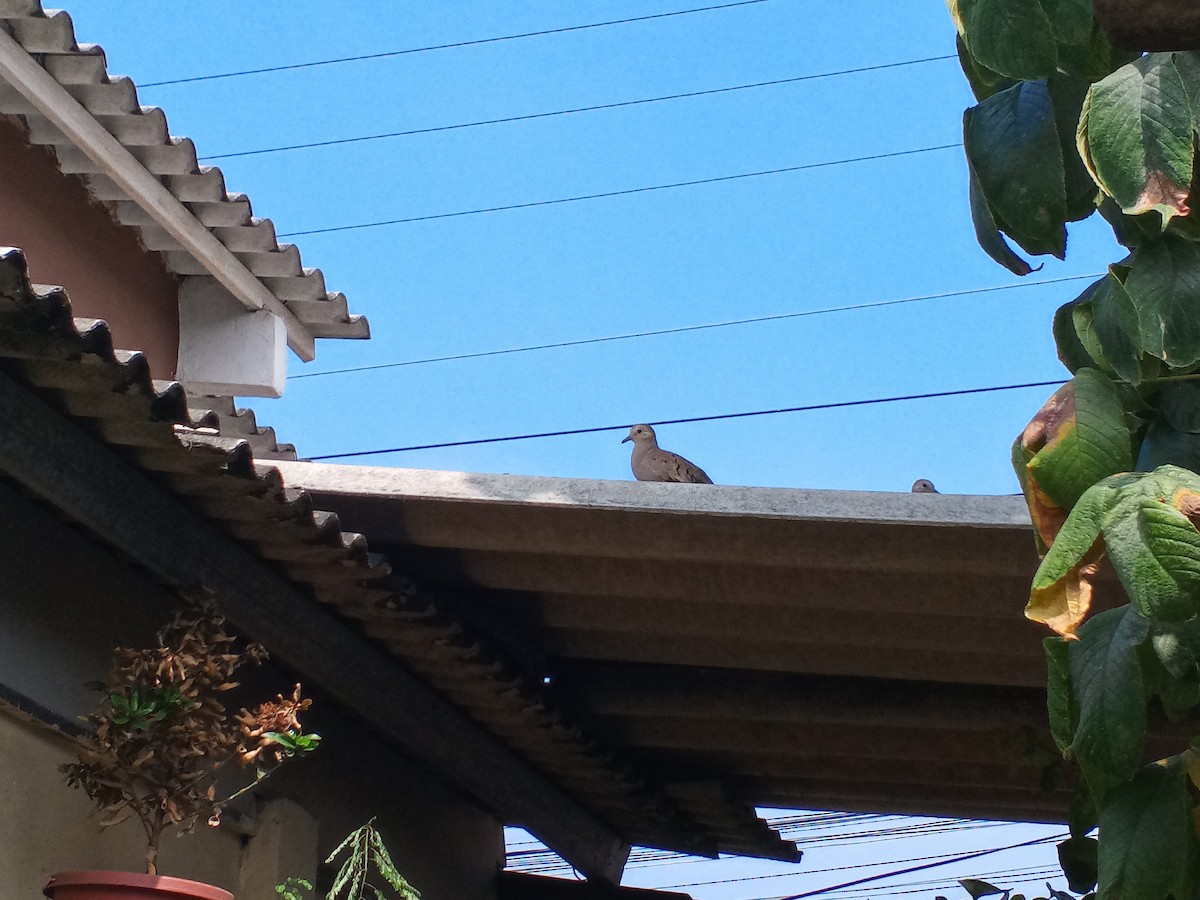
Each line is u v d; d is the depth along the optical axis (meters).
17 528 3.76
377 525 4.26
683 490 4.02
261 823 4.88
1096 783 2.11
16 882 3.68
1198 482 1.86
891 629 4.72
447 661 4.91
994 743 5.71
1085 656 2.14
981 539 3.90
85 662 3.99
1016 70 1.97
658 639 5.22
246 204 6.17
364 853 3.94
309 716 5.26
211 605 3.89
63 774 3.72
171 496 3.85
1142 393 2.25
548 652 5.36
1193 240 2.06
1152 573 1.81
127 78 5.41
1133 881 2.01
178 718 3.58
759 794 6.91
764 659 5.21
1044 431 2.06
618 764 6.17
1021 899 2.81
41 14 5.02
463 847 6.73
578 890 7.30
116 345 6.58
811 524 3.96
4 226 5.85
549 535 4.16
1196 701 2.20
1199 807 2.12
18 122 5.97
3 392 3.28
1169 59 1.95
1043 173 2.09
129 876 3.31
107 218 6.59
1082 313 2.18
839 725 5.73
